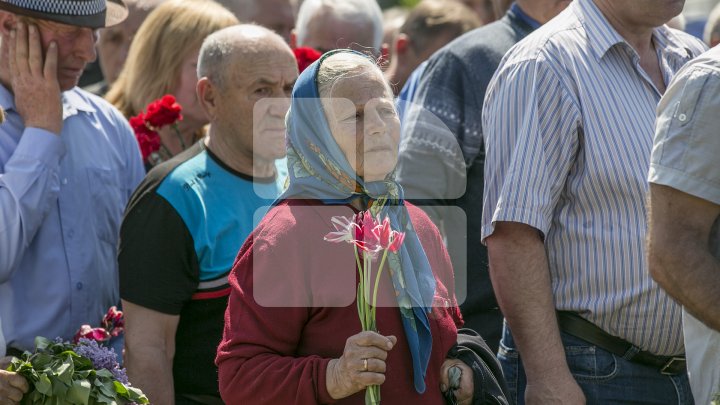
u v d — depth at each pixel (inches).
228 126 420.5
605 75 373.7
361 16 589.3
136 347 400.2
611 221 365.7
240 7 664.4
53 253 422.0
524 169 364.2
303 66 510.6
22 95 422.0
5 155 420.5
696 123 315.9
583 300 371.2
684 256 317.1
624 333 367.9
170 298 404.5
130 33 634.8
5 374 354.9
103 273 441.4
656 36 401.4
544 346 360.8
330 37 584.1
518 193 362.3
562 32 379.9
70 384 354.0
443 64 480.4
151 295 403.2
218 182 417.4
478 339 335.3
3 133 423.2
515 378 397.7
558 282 377.4
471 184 438.3
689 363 342.3
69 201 430.0
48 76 422.0
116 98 558.3
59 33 427.5
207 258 407.5
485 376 320.2
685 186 316.5
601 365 370.9
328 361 293.3
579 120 367.9
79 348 370.9
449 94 470.9
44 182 413.1
